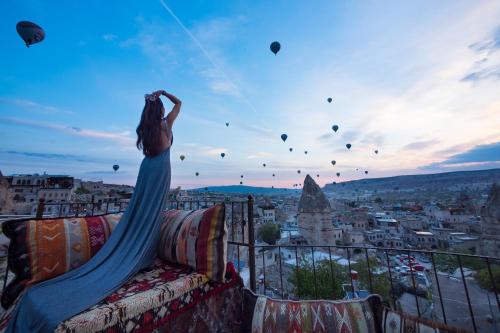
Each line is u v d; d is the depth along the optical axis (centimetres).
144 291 154
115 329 128
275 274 1566
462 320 651
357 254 2259
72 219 231
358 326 179
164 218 254
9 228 185
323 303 200
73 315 124
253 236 303
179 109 262
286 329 183
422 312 960
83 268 191
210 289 191
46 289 159
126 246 206
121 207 464
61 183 3538
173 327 156
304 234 2497
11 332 140
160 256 230
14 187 3319
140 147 242
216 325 189
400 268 2169
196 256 194
